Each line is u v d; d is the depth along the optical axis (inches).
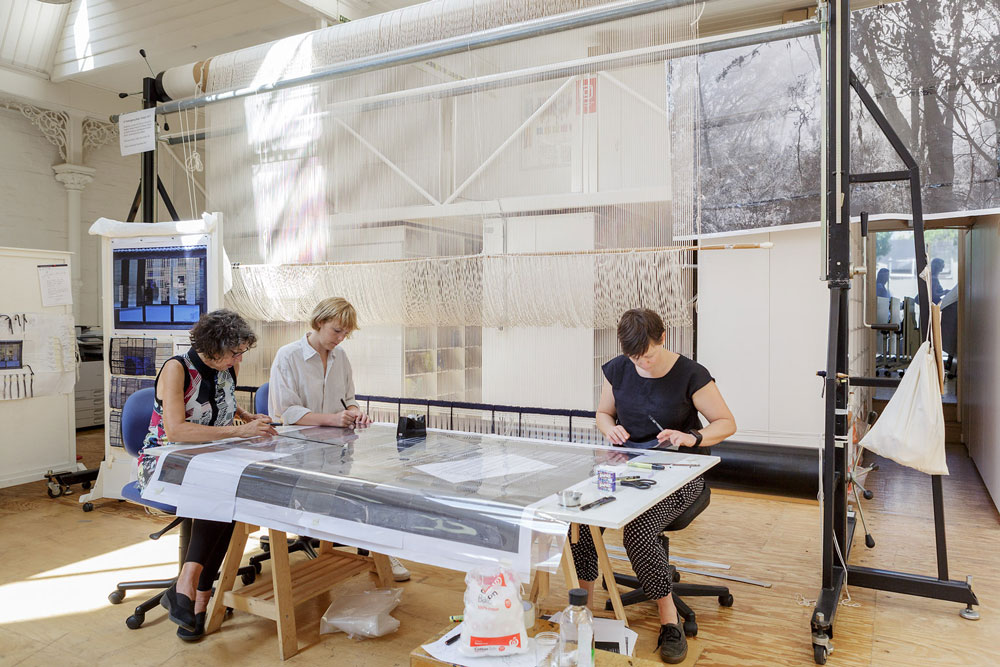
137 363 164.2
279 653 96.9
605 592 115.3
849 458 120.9
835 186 104.3
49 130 287.6
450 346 175.2
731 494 180.1
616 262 133.9
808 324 175.6
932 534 148.5
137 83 283.9
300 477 84.9
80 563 133.3
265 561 131.8
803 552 136.8
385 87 159.3
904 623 105.9
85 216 306.3
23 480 188.1
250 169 177.2
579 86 136.3
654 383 104.7
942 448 106.3
